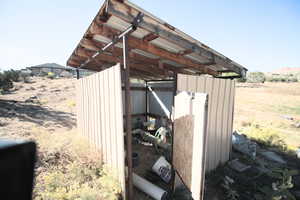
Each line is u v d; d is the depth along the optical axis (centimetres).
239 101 1416
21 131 455
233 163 348
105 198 192
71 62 500
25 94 1245
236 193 242
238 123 748
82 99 414
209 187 266
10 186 49
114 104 230
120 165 221
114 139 237
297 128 701
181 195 223
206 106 168
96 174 254
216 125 321
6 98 1014
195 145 186
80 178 231
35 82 1830
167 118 532
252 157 377
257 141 498
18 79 1761
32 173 56
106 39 273
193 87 263
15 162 51
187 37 216
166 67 460
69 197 186
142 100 627
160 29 188
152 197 225
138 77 652
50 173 245
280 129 687
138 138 514
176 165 239
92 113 339
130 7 157
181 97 222
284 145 477
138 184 244
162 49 277
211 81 297
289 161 386
